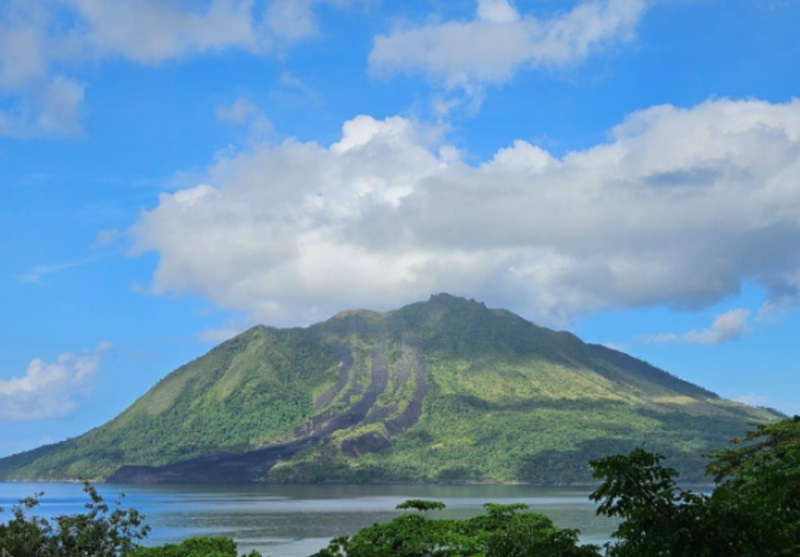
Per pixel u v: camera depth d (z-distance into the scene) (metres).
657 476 16.97
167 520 188.88
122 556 40.16
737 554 15.83
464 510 197.00
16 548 39.62
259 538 145.88
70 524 42.06
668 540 16.03
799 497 22.16
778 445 42.31
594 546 18.34
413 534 38.16
